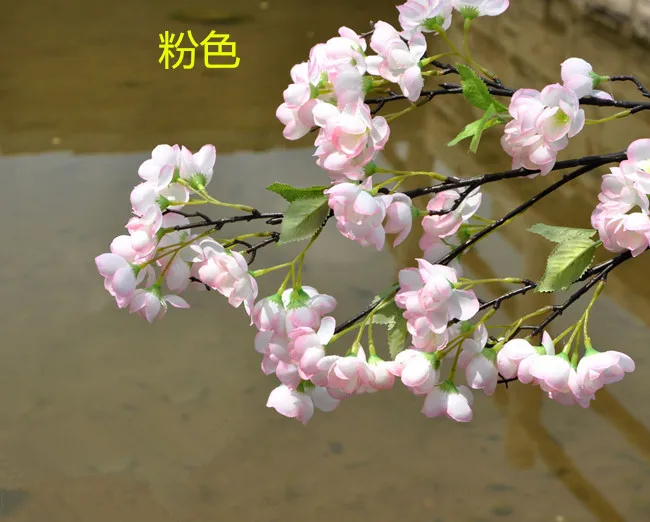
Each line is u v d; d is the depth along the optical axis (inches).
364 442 81.6
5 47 195.6
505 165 132.2
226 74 179.2
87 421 85.2
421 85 34.4
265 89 170.7
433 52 171.3
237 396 87.7
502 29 181.2
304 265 104.9
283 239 33.7
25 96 167.2
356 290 99.2
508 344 35.1
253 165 134.8
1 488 77.9
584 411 84.5
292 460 79.8
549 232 36.5
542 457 79.0
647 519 71.7
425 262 34.6
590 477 76.6
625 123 139.3
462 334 35.7
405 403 86.6
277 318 35.0
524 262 104.8
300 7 225.8
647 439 80.3
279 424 84.1
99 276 107.0
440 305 33.9
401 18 36.2
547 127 32.4
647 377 87.0
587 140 137.1
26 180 132.3
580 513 72.6
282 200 121.3
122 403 87.2
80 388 89.3
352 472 78.2
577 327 35.0
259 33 205.8
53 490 77.6
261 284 100.7
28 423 85.2
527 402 86.2
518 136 33.6
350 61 34.4
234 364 92.0
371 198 31.3
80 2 229.9
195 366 91.8
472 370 36.2
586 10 178.2
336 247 109.0
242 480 77.8
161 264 36.6
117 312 100.7
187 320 99.2
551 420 83.6
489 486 76.0
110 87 172.4
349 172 33.3
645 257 106.6
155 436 83.2
